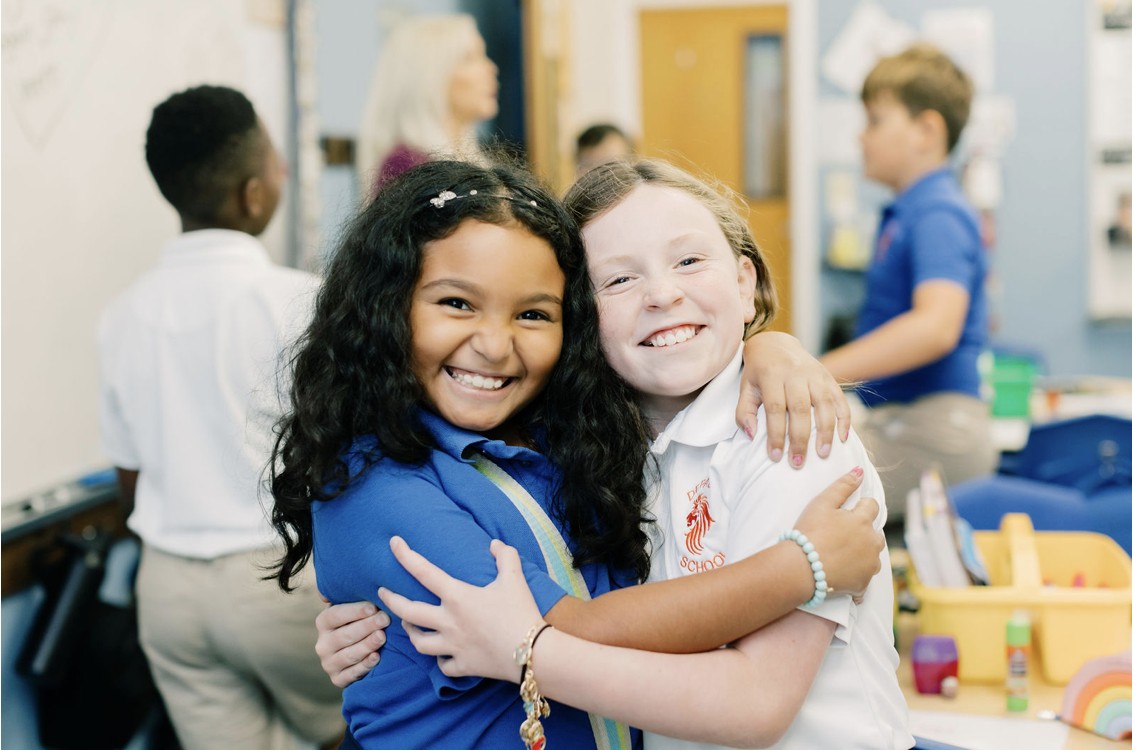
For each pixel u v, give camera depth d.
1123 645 1.51
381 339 0.97
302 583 1.65
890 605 1.05
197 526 1.68
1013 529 1.67
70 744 1.83
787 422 1.00
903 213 2.36
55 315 1.87
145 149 1.80
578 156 3.47
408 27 3.34
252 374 1.63
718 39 5.65
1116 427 2.44
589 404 1.04
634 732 1.06
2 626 1.74
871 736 0.96
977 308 2.35
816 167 5.12
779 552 0.91
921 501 1.67
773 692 0.89
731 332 1.04
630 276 1.04
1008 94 4.84
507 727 0.97
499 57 4.36
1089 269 4.85
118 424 1.79
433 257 0.96
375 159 3.22
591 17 5.50
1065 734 1.36
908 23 4.95
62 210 1.89
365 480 0.98
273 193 1.85
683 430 1.05
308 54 2.84
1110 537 2.17
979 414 2.33
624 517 1.03
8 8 1.74
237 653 1.68
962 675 1.54
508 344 0.96
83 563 1.82
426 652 0.92
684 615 0.89
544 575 0.94
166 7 2.24
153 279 1.77
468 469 0.99
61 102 1.88
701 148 5.77
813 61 5.07
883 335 2.20
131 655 1.82
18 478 1.77
